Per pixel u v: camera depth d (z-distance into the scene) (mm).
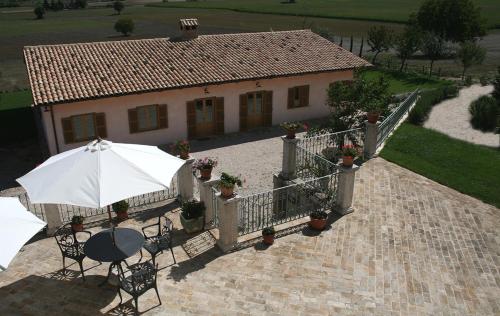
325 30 43188
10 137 21344
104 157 8016
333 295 8273
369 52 44812
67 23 78438
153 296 8234
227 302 8070
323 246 9906
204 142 20562
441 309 7961
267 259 9422
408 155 15523
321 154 15250
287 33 26531
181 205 12141
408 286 8570
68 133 18062
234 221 9602
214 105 20969
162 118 19922
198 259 9469
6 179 17125
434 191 12648
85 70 19266
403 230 10594
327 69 22703
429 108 24281
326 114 24328
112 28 69312
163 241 9125
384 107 16609
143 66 20312
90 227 11008
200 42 23594
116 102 18609
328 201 11703
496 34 54062
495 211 11609
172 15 90438
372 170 13984
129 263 9281
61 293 8352
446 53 43844
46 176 7898
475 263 9367
